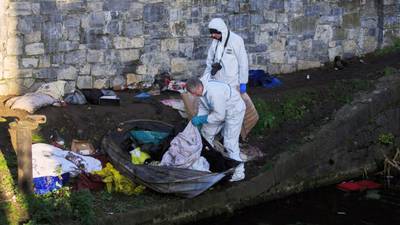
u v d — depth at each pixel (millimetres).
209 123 8664
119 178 8320
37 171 7941
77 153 8828
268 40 12234
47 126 9203
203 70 11641
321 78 12211
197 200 8492
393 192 10227
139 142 8961
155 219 8062
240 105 8758
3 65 10062
